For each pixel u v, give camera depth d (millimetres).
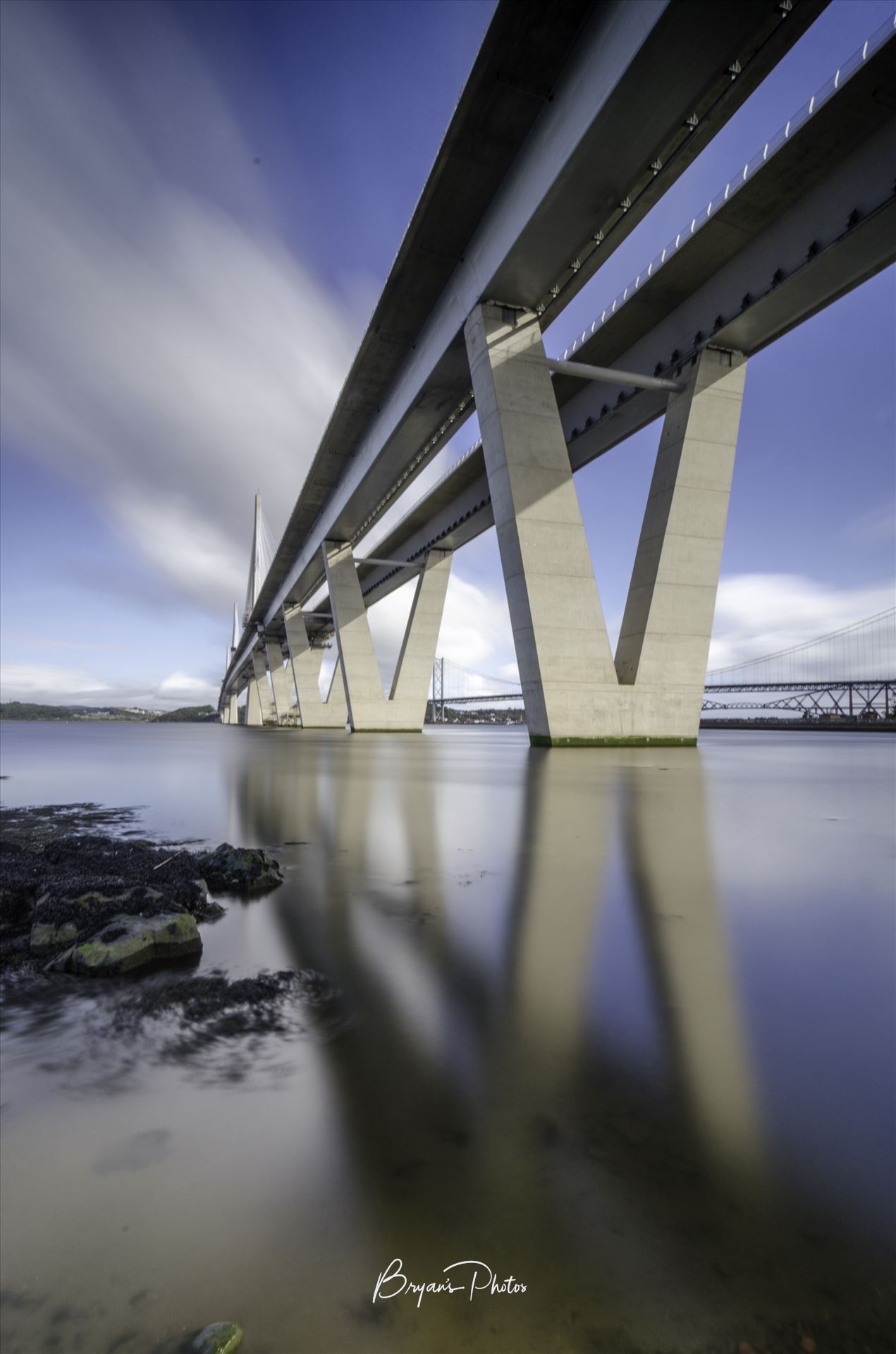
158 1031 1687
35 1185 1065
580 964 2115
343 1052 1544
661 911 2740
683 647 18906
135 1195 1044
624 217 15750
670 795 7469
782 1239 951
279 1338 792
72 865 3711
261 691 96688
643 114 13180
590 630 17781
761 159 15117
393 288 21344
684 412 19203
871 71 13055
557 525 17750
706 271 18406
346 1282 880
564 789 8102
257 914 2824
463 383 23297
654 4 11695
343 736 36875
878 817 5668
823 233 15406
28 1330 798
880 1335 800
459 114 15336
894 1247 936
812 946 2266
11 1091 1383
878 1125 1220
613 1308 839
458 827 5172
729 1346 790
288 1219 993
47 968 2219
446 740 29953
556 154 14578
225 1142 1183
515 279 17594
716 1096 1319
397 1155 1141
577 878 3379
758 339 18797
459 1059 1496
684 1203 1020
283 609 61625
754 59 12312
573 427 26344
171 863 3617
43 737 42688
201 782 10070
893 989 1889
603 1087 1363
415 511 38906
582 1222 983
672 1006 1772
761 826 5109
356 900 3012
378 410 29391
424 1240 951
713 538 19203
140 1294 859
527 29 13625
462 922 2623
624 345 22203
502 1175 1085
